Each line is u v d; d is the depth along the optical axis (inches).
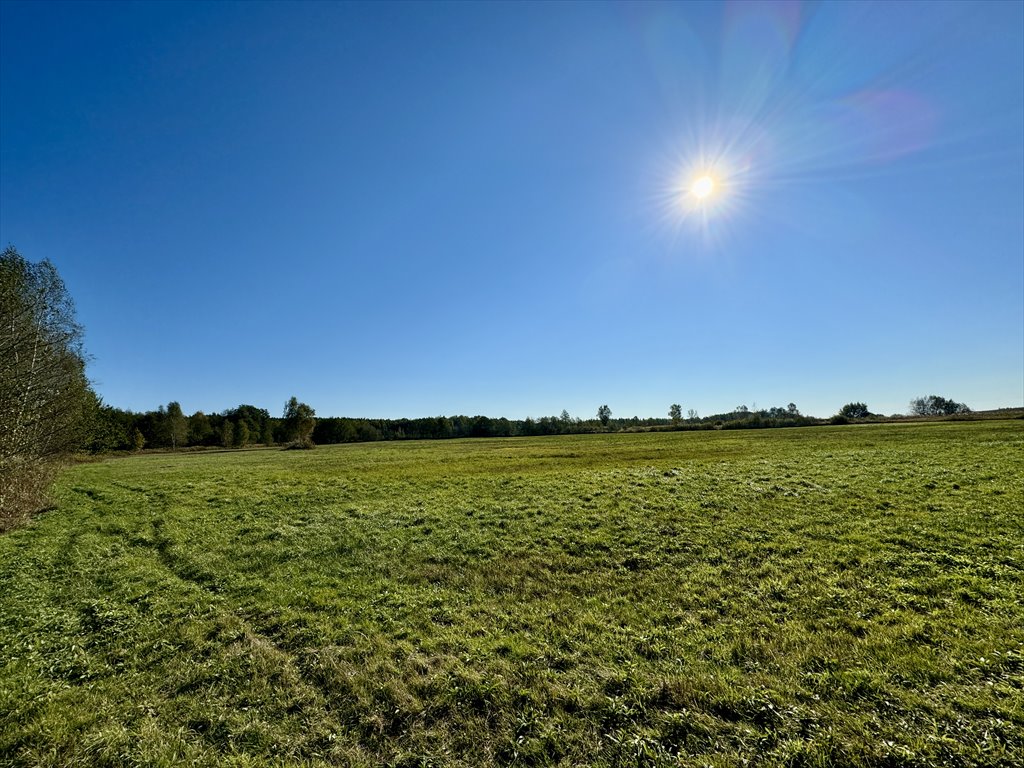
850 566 488.7
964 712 245.3
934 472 915.4
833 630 357.1
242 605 454.6
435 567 555.5
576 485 1015.0
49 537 757.9
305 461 2314.2
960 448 1261.1
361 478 1322.6
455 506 874.1
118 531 787.4
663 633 366.3
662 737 245.8
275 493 1087.6
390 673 320.2
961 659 297.6
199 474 1635.1
